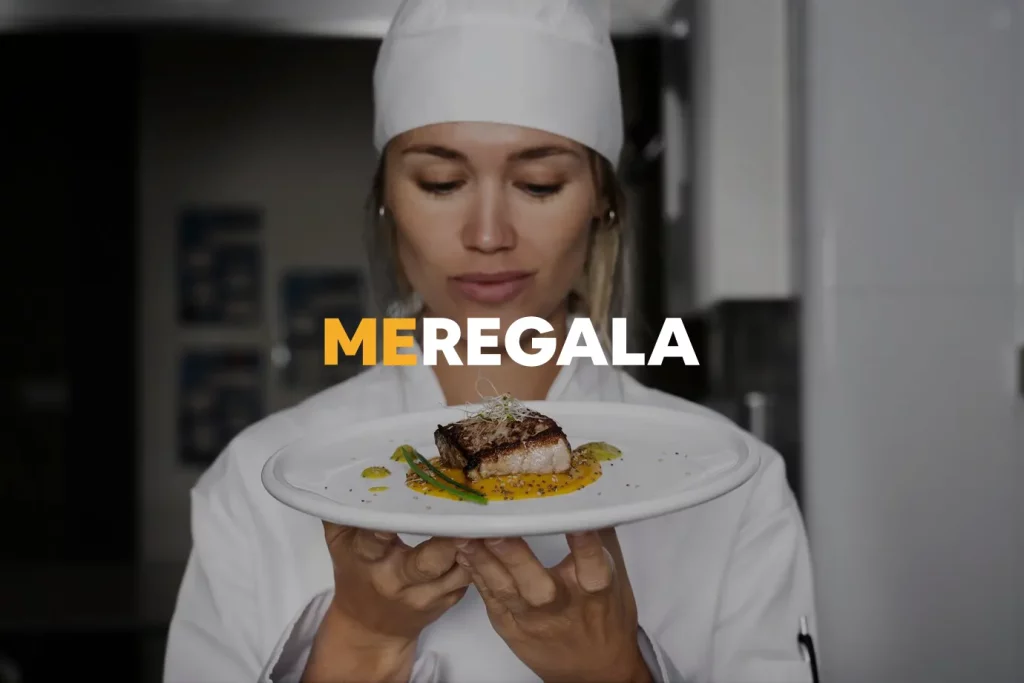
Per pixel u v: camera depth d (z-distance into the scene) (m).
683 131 1.43
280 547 0.98
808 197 1.36
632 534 0.99
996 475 1.38
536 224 0.94
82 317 2.05
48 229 2.03
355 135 1.96
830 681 1.39
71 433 2.07
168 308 2.04
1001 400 1.37
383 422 0.89
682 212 1.43
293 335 2.00
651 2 1.41
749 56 1.42
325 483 0.73
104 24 1.46
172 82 1.97
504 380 1.05
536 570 0.62
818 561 1.38
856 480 1.37
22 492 2.06
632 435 0.84
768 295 1.43
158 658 1.68
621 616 0.74
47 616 1.66
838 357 1.36
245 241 1.99
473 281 0.97
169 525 2.04
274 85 1.95
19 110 1.99
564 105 0.91
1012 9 1.35
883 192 1.35
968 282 1.36
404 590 0.69
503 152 0.91
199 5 1.44
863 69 1.35
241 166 1.98
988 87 1.35
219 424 2.03
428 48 0.90
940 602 1.39
